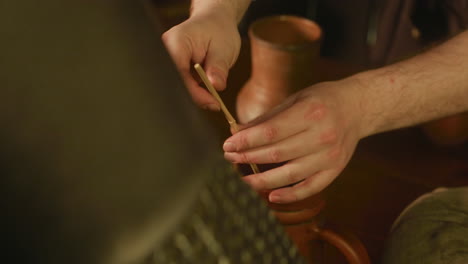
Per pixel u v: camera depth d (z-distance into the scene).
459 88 0.73
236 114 0.89
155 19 0.22
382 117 0.72
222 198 0.23
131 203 0.19
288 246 0.28
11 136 0.17
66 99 0.18
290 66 0.83
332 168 0.66
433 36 1.09
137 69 0.20
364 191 0.85
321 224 0.63
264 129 0.64
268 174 0.64
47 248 0.19
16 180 0.18
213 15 0.74
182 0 1.41
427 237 0.65
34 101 0.17
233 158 0.65
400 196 0.85
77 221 0.19
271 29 0.89
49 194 0.18
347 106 0.69
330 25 1.36
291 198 0.62
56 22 0.18
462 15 1.05
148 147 0.20
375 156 0.91
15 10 0.17
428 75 0.73
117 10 0.20
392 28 1.16
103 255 0.19
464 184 0.87
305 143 0.64
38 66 0.17
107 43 0.19
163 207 0.20
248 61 1.03
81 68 0.18
